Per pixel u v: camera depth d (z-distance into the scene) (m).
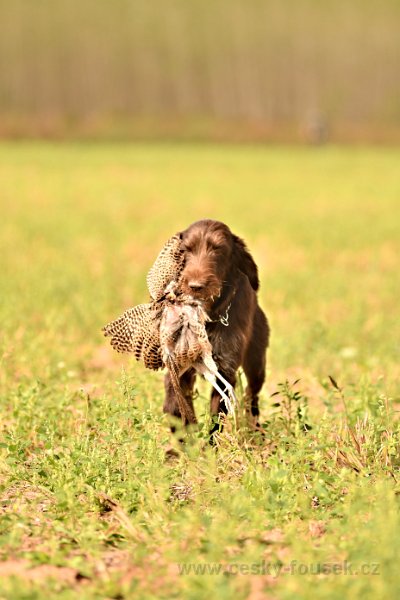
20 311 25.28
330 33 199.62
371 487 12.23
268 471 13.04
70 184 75.00
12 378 18.77
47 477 13.18
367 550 10.24
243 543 11.09
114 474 13.01
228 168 97.88
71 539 11.42
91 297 28.11
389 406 16.52
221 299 14.62
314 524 11.55
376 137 154.00
